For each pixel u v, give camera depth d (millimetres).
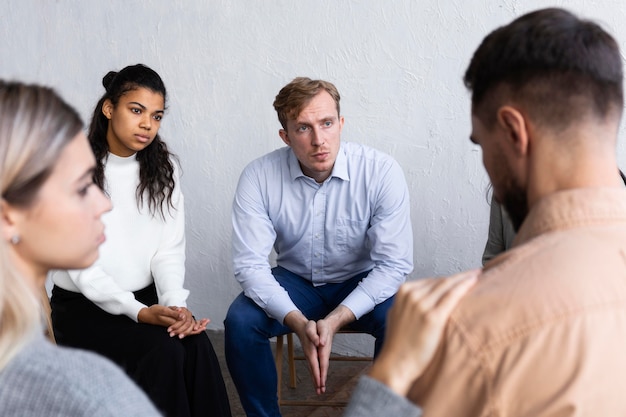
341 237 2641
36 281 945
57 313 2438
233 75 3145
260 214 2625
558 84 850
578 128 857
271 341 3461
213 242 3367
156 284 2516
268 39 3062
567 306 771
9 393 807
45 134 881
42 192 887
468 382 797
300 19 3008
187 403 2273
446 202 3018
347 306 2463
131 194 2492
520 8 2752
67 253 929
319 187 2594
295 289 2709
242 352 2512
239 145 3219
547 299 781
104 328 2348
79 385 815
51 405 805
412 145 2996
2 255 843
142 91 2385
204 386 2334
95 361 856
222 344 3393
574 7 2693
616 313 767
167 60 3201
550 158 871
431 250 3080
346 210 2609
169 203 2545
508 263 844
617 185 873
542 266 813
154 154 2510
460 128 2930
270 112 3146
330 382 3072
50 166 884
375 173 2568
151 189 2494
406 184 2746
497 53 888
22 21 3354
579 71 844
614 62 859
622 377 754
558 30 860
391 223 2570
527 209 938
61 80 3365
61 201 905
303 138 2412
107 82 2506
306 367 3209
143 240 2518
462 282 851
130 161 2498
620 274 795
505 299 799
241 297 2633
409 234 2619
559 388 756
